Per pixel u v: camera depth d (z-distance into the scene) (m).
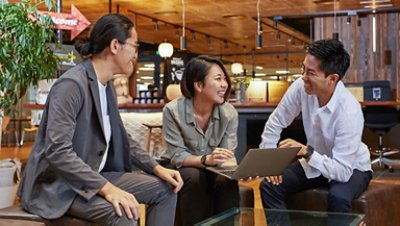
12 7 3.46
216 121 3.05
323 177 3.02
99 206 2.10
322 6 9.97
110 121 2.44
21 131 12.91
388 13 10.29
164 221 2.45
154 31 13.10
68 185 2.18
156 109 6.52
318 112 2.90
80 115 2.23
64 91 2.17
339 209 2.71
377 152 7.71
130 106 6.55
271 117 3.22
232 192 2.88
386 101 7.33
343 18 10.67
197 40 14.80
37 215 2.20
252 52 17.52
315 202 2.98
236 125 3.14
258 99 8.11
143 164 2.53
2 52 3.45
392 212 3.16
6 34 3.47
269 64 20.42
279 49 16.88
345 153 2.80
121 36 2.30
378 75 10.34
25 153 10.55
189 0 9.45
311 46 2.79
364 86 7.73
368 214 2.84
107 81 2.39
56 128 2.12
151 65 14.87
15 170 3.68
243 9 10.35
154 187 2.41
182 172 2.85
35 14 3.60
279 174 2.84
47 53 3.71
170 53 10.83
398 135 8.41
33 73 3.62
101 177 2.15
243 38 14.62
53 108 2.15
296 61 19.48
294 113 3.14
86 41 2.38
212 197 2.95
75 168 2.10
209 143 3.05
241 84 6.59
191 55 11.31
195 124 3.00
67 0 9.35
